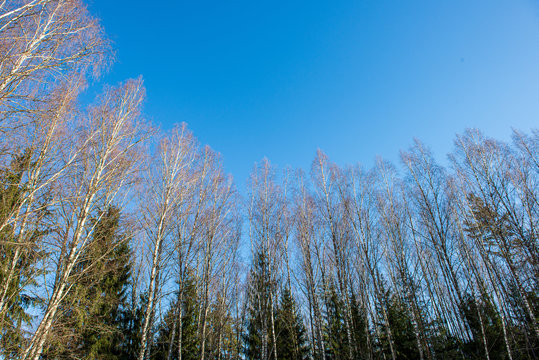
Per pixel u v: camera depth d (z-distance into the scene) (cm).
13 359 778
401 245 1490
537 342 1355
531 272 1351
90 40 772
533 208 1361
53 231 896
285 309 1925
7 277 806
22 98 664
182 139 1404
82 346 1277
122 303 1597
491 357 1481
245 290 1844
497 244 1414
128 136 1138
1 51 635
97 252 991
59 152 944
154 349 1645
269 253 1566
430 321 1731
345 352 1509
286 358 1823
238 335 1784
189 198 1368
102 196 1036
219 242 1498
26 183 814
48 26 732
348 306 1565
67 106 854
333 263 1606
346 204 1645
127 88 1190
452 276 1511
